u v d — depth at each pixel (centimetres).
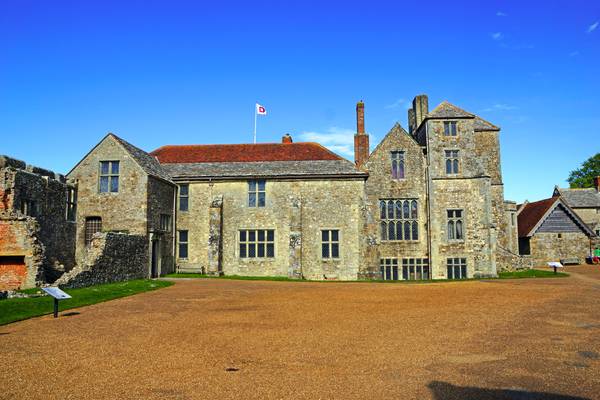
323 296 1631
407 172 2928
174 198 2877
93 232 2542
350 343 865
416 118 3344
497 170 3197
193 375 664
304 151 3173
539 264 3703
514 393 582
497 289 1833
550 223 3759
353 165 2988
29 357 761
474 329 990
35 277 1842
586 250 3712
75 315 1198
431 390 595
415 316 1168
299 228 2745
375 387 609
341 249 2792
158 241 2619
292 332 968
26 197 2047
